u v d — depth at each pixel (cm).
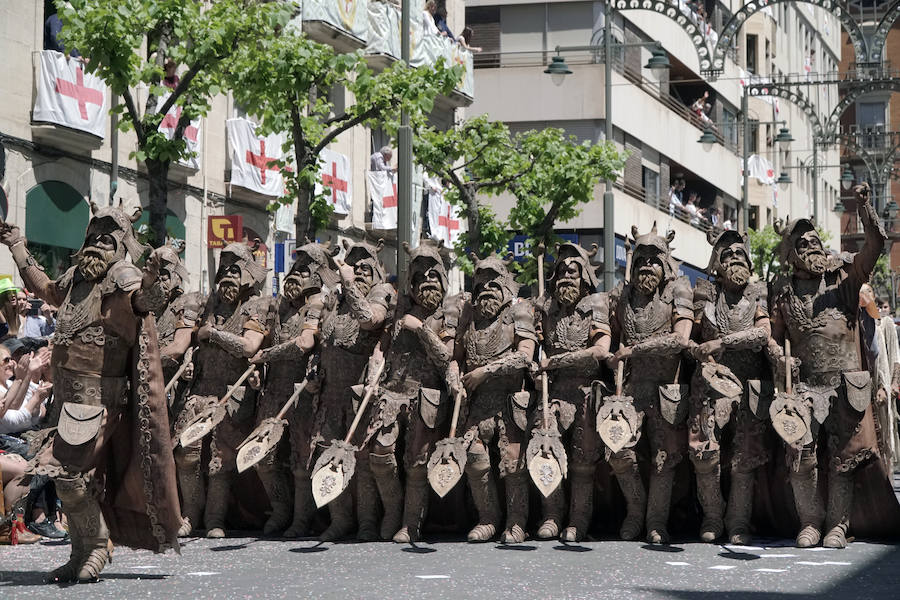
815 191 5338
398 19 3559
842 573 1004
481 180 2970
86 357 940
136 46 1798
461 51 3966
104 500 974
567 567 1031
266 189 3066
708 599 881
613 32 4641
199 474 1265
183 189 2795
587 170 2969
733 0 6116
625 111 4722
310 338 1225
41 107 2338
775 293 1203
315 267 1248
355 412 1204
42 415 1237
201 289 2855
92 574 950
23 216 2323
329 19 3222
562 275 1212
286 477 1280
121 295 940
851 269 1172
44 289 965
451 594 893
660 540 1180
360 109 2184
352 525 1246
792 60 7312
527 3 4628
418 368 1206
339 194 3384
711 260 1202
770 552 1128
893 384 1562
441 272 1205
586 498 1209
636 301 1205
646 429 1201
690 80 5362
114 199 2575
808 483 1166
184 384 1294
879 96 9025
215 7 1867
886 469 1190
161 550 959
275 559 1082
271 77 1930
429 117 3922
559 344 1205
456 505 1262
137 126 1867
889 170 5400
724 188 5941
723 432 1203
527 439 1187
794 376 1184
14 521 1212
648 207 4900
